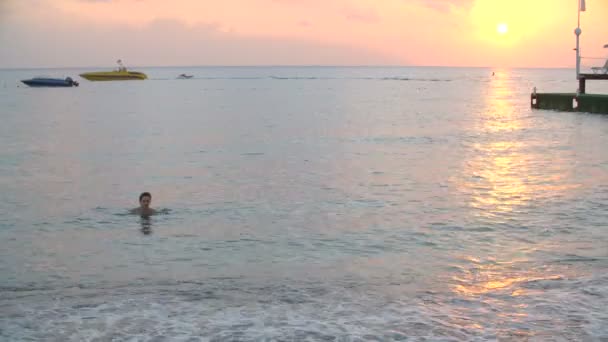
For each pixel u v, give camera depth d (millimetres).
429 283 9055
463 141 31469
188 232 13070
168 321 7348
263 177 20422
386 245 11719
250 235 12719
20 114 53844
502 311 7574
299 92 100688
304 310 7727
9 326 7223
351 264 10383
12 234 12992
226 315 7555
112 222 14141
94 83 151625
